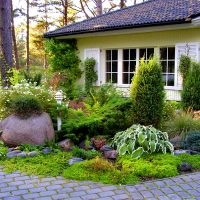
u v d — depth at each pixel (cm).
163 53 1111
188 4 1166
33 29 2867
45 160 502
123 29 1115
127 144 534
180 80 1052
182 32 1048
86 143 578
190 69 889
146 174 448
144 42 1138
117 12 1388
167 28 1046
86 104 717
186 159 505
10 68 1220
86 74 1272
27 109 588
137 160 489
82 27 1251
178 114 711
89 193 391
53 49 1327
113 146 568
